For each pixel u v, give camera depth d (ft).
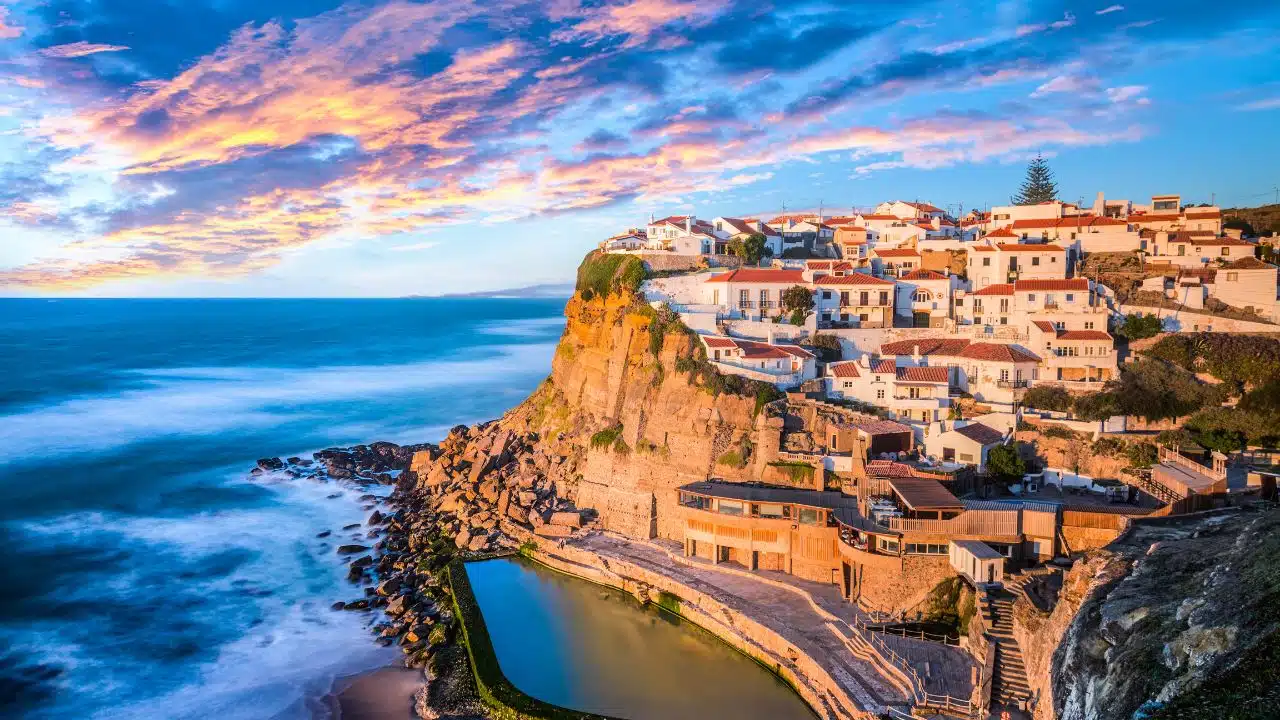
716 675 208.74
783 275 372.79
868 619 213.66
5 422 533.14
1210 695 107.86
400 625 242.17
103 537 318.45
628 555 275.18
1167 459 246.47
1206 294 319.27
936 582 211.00
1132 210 440.86
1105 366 287.07
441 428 520.42
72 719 196.75
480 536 302.25
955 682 175.94
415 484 376.89
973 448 255.09
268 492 379.35
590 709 193.77
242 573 283.18
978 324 345.31
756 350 317.22
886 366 303.07
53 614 251.19
